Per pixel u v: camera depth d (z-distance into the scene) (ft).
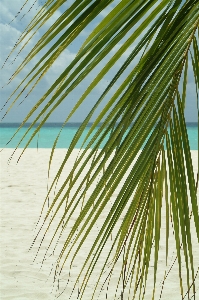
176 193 3.81
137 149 3.29
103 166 3.21
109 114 3.19
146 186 3.60
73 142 3.06
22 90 2.70
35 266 19.84
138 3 2.76
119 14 2.72
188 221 3.67
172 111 3.56
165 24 3.26
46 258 21.12
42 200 38.04
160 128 3.46
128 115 3.06
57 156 82.43
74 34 2.67
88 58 2.70
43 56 2.69
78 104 3.00
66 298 16.11
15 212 32.71
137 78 3.18
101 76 2.98
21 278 18.29
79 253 21.85
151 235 3.90
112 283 17.61
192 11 3.27
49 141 187.11
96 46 2.69
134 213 3.69
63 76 2.72
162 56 3.20
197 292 16.11
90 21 2.67
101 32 2.70
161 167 3.78
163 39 3.30
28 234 25.90
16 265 19.94
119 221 27.04
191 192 3.71
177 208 3.83
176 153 3.73
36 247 23.03
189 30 3.25
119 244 3.70
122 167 3.29
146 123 3.30
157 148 3.50
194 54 3.68
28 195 40.65
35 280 18.03
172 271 18.99
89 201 3.32
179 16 3.26
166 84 3.29
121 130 3.10
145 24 3.01
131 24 2.77
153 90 3.16
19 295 16.40
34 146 147.95
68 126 438.81
